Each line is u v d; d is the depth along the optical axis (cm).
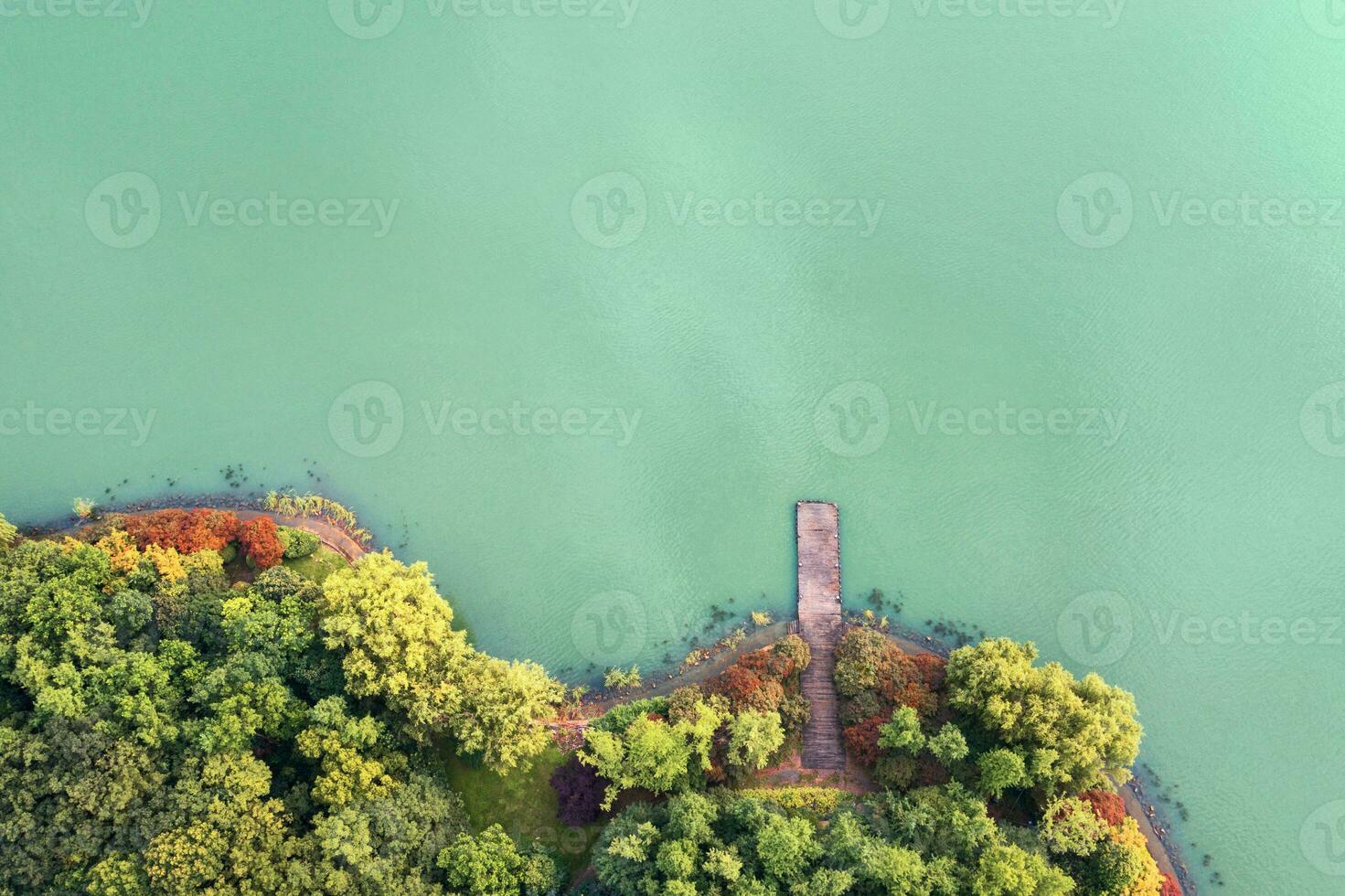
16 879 5856
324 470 8369
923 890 6206
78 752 6091
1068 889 6297
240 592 7256
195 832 5947
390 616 6888
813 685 7581
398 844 6272
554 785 7106
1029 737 6869
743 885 6244
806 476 8444
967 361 8819
